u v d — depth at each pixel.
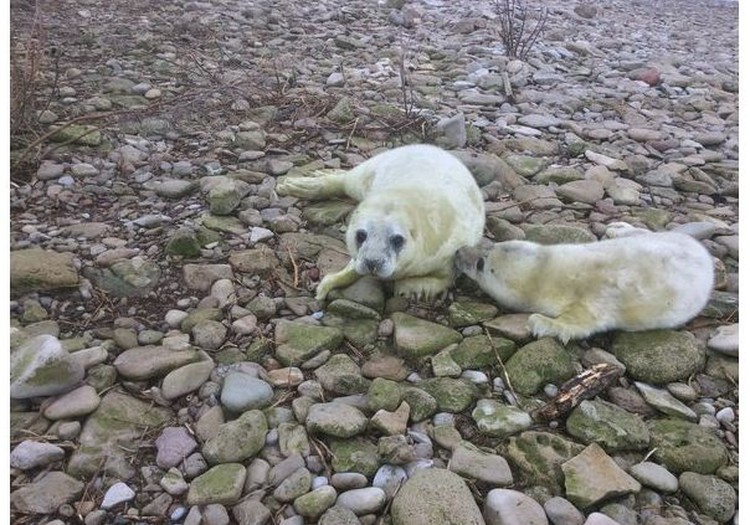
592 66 4.62
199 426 1.67
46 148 2.81
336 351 1.94
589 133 3.44
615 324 2.02
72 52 3.78
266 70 3.84
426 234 2.12
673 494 1.59
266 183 2.74
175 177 2.78
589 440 1.67
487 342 1.94
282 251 2.34
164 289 2.14
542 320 1.99
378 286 2.16
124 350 1.89
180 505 1.50
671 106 3.97
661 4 7.40
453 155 2.81
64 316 2.01
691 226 2.60
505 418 1.71
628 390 1.85
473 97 3.73
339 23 4.96
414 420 1.72
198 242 2.33
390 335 2.01
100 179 2.71
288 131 3.21
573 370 1.90
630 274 2.01
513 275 2.10
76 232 2.37
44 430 1.64
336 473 1.56
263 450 1.63
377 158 2.59
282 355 1.89
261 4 5.07
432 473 1.52
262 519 1.46
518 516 1.46
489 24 5.18
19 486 1.52
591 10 6.17
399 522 1.44
